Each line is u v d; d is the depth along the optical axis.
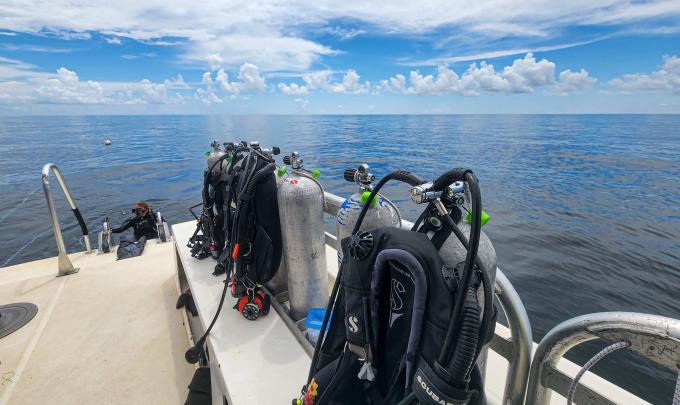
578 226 12.09
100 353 2.16
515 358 0.99
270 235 1.70
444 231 0.82
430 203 0.83
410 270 0.71
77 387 1.90
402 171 0.85
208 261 2.37
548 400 0.94
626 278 7.84
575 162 29.77
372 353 0.85
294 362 1.41
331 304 1.00
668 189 19.14
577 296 6.97
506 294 0.95
